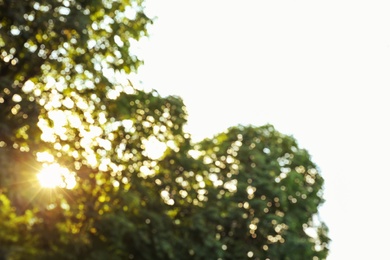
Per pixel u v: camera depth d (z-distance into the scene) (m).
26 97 23.36
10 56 24.48
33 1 23.55
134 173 32.50
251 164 40.84
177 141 35.59
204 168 36.50
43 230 26.97
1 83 22.61
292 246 37.03
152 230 32.09
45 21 23.30
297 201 39.94
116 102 29.17
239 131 42.84
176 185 35.25
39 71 25.14
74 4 24.67
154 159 34.06
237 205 38.22
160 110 33.94
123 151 31.70
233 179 39.81
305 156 42.56
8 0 22.94
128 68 27.30
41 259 27.38
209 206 36.62
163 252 32.12
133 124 32.50
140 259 32.19
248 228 37.03
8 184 20.52
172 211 35.69
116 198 29.98
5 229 26.25
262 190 38.84
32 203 21.41
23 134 23.42
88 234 29.55
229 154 41.94
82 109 27.72
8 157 21.11
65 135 27.95
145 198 32.94
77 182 28.83
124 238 31.80
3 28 23.81
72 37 24.89
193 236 34.31
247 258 36.56
